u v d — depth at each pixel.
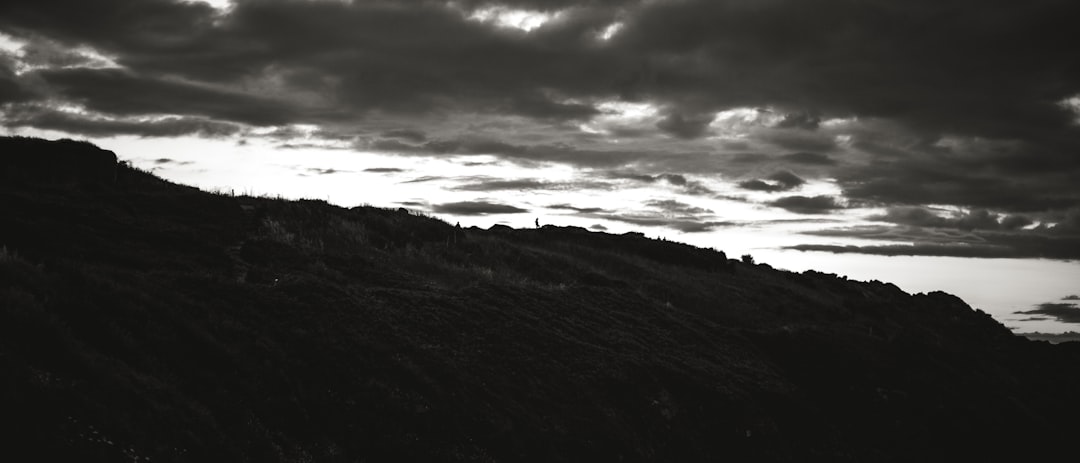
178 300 19.53
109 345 15.41
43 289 16.03
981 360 48.88
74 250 22.47
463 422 20.00
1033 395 45.00
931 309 65.44
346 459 16.44
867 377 35.62
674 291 45.91
